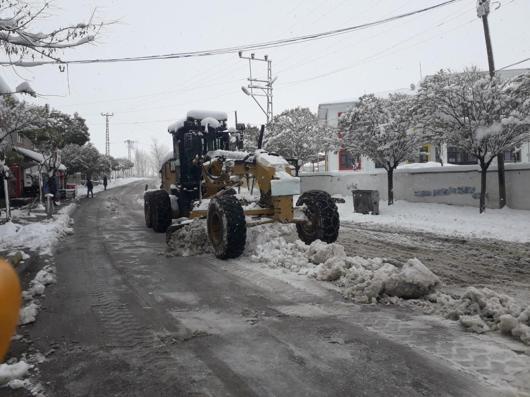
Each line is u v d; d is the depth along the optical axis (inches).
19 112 561.3
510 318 153.7
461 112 514.6
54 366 139.3
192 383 125.3
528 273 257.6
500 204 551.2
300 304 194.2
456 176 610.2
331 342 150.9
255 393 118.8
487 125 505.7
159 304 201.5
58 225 482.0
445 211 573.3
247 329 165.8
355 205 623.5
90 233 467.2
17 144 976.9
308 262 263.1
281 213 291.6
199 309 191.9
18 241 388.8
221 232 284.2
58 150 951.0
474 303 176.6
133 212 756.0
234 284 230.8
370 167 1236.5
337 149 756.6
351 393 117.2
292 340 153.7
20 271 275.1
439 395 115.0
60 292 226.8
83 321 180.5
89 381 129.0
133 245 380.8
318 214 299.4
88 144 1907.0
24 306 197.5
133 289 229.3
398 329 161.5
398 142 627.5
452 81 526.3
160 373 132.0
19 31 289.9
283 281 231.3
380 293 198.5
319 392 118.3
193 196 429.4
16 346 155.8
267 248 292.7
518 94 495.8
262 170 302.5
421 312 181.8
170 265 285.0
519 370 127.2
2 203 874.8
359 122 653.3
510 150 542.9
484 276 249.9
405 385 120.5
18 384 126.6
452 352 140.3
